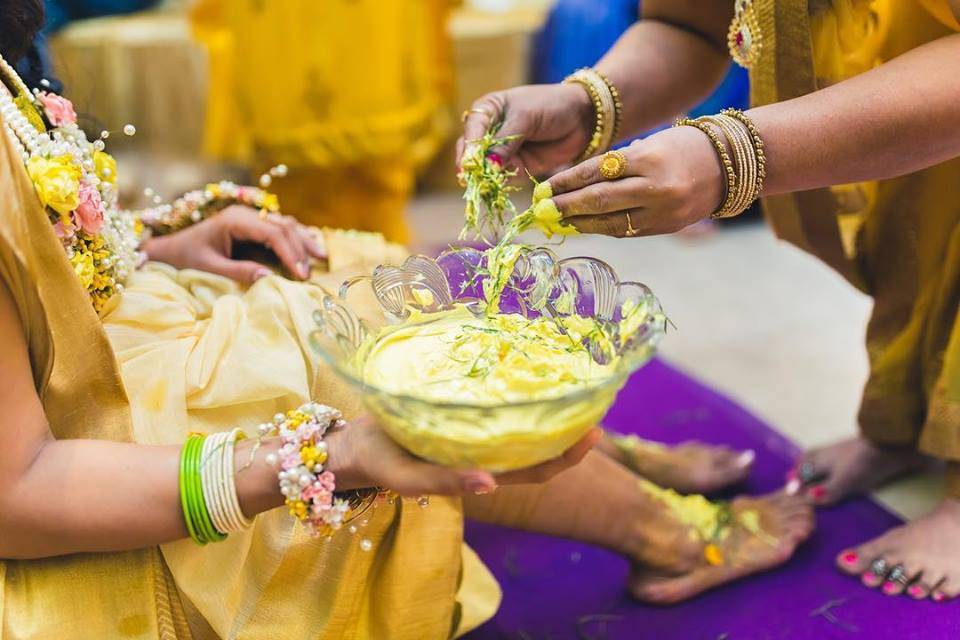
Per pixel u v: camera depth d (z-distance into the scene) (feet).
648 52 5.64
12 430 3.55
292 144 9.44
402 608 4.37
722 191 4.05
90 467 3.67
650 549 5.57
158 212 5.65
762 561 5.81
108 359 3.86
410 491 3.47
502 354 3.64
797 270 10.71
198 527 3.75
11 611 3.78
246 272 5.11
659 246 11.53
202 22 10.80
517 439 3.13
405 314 4.19
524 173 5.42
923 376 5.94
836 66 5.12
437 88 10.73
